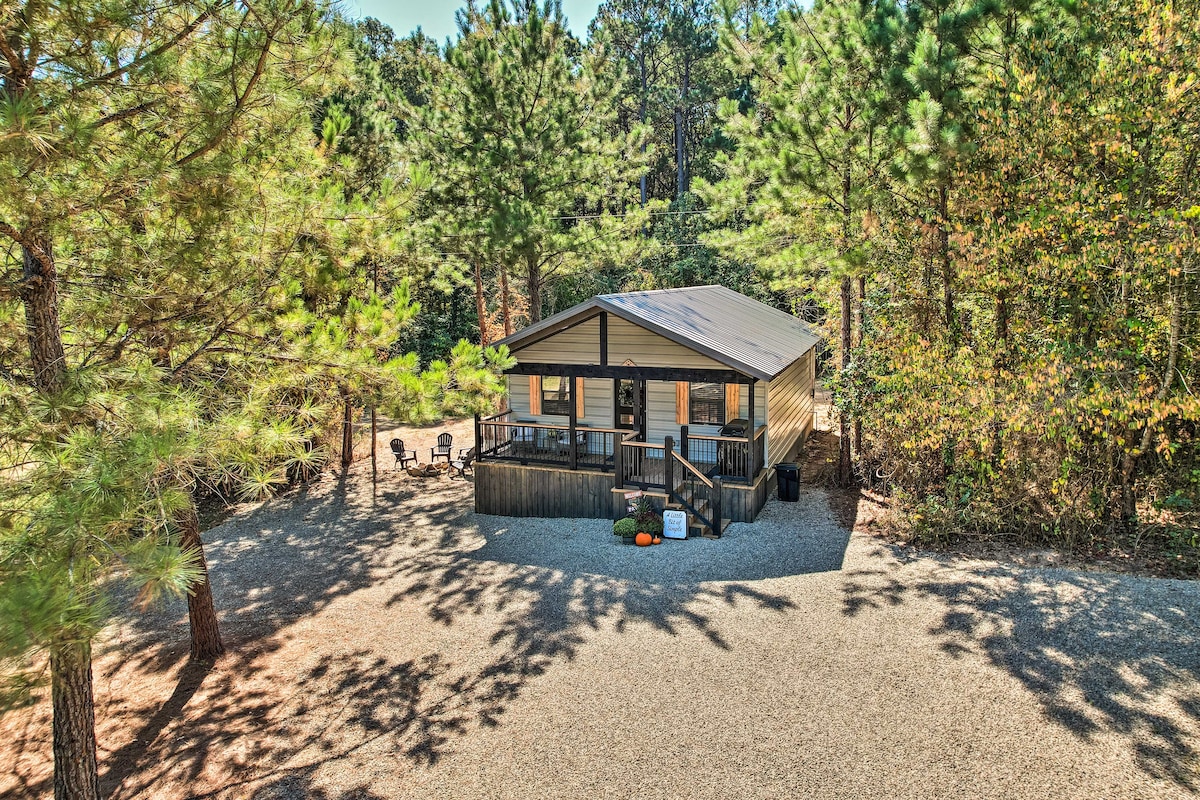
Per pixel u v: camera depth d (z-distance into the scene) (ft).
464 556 40.29
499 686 26.03
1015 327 38.34
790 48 42.57
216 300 21.97
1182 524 35.53
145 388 16.87
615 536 41.27
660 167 133.69
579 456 48.08
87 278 20.21
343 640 30.76
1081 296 35.24
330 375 24.22
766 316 64.18
